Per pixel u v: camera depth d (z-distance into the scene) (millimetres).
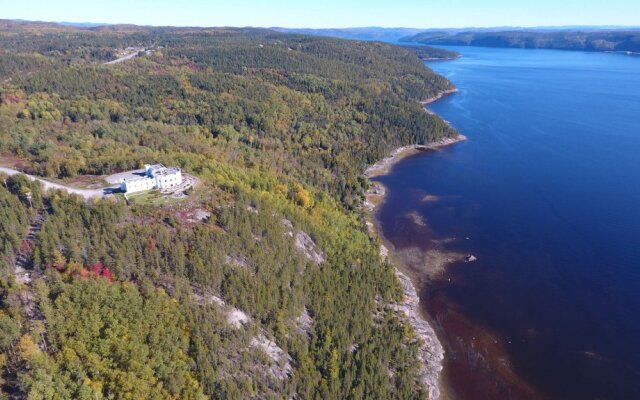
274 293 102562
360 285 120438
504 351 112625
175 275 95250
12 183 110562
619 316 121750
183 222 109000
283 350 94750
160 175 122125
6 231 91000
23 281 84750
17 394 67438
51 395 66812
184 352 82500
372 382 92688
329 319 105188
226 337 87562
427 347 111812
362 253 137125
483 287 136000
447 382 104188
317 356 96312
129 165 138375
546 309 125625
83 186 124875
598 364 107562
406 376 98250
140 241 97188
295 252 117750
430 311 126812
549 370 106812
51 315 77562
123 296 85250
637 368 106062
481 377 105562
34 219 100438
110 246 94188
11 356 71188
